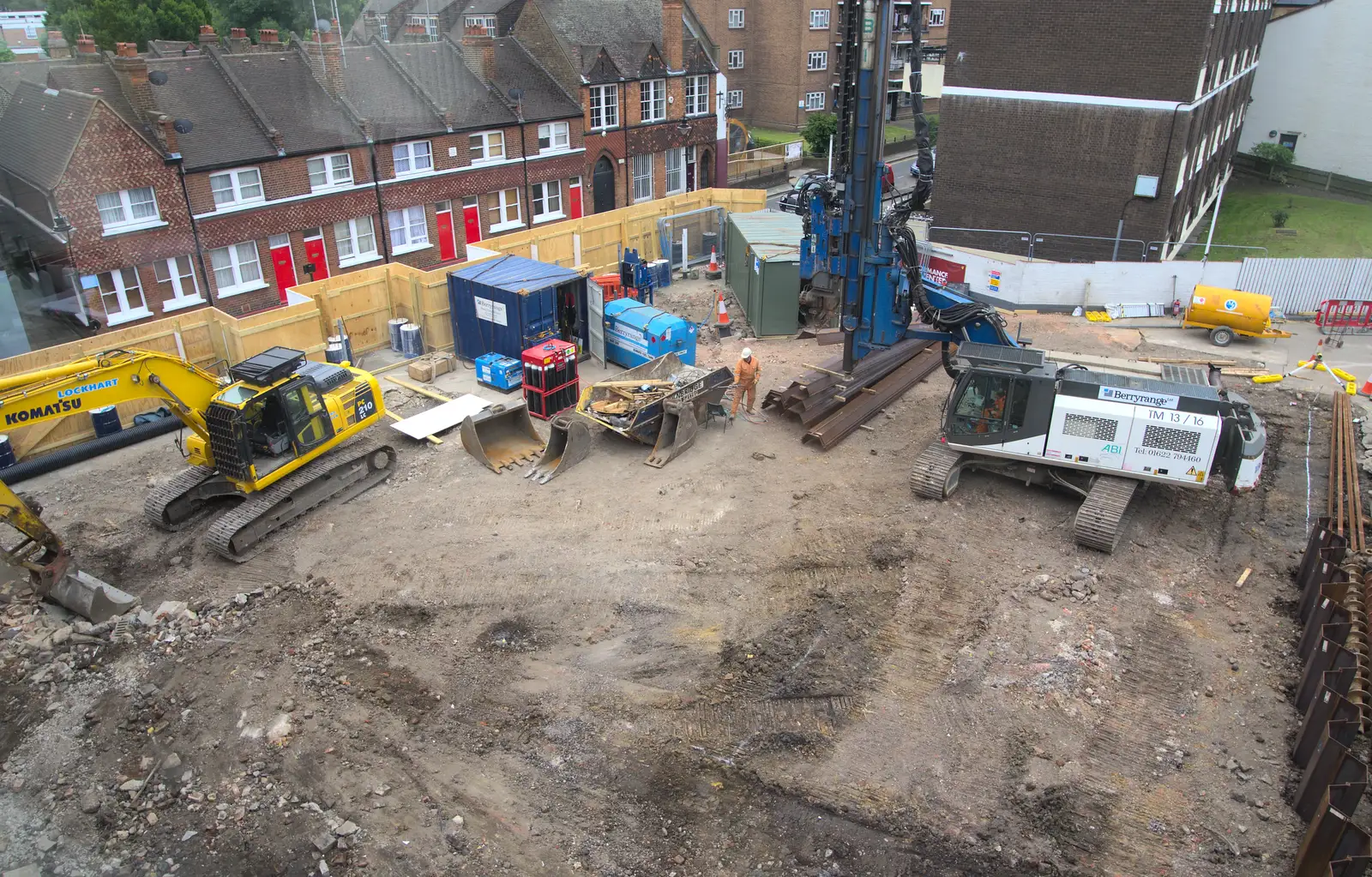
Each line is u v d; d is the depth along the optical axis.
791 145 55.28
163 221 27.78
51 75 28.12
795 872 10.51
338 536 17.20
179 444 18.48
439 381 24.25
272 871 10.64
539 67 39.84
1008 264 29.53
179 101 28.95
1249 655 14.07
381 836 11.05
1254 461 16.39
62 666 13.80
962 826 11.02
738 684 13.30
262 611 15.11
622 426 19.59
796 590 15.45
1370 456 20.08
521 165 37.84
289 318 23.34
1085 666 13.66
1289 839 10.89
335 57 32.31
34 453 20.05
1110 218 30.50
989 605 15.05
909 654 13.91
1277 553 16.78
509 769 11.94
